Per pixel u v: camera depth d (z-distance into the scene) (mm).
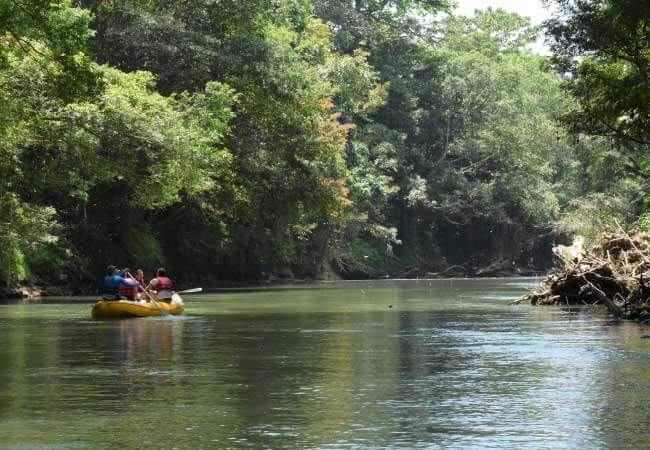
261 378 13680
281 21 59594
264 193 56938
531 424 9953
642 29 26438
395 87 88062
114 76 41188
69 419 10398
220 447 8945
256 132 55000
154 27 50125
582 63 27047
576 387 12539
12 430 9797
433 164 90250
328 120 57656
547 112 94000
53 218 48875
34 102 35031
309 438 9328
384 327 23578
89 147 38188
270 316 28641
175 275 59156
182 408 11094
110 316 28125
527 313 28469
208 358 16438
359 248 85000
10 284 43531
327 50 70375
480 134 90125
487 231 95125
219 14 53406
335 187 58625
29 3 29641
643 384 12781
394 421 10195
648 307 25125
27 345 19188
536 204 90375
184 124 44656
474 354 16781
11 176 38500
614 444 8930
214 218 59562
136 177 43562
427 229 94000
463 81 89812
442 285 61188
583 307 30953
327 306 34500
